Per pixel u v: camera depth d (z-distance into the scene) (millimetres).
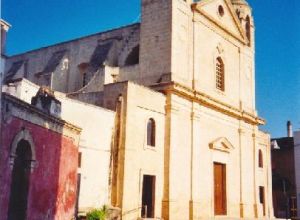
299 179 44875
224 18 33844
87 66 34062
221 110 31547
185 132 27391
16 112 13266
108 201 22203
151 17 28562
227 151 31938
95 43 34125
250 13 38406
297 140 45750
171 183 25281
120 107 23375
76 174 18719
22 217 13945
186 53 28594
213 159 30109
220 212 30484
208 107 30203
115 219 21422
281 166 47688
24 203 14055
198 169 28109
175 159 25969
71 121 20562
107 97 24078
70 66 35375
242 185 33188
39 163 14898
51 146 15938
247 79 36438
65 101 20250
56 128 16391
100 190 21797
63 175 17156
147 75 27844
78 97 25844
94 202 21344
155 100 25547
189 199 26844
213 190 29750
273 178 47344
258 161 37156
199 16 30406
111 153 22766
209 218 27766
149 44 28234
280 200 46469
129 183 22688
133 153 23234
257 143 36562
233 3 37938
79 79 34438
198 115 28641
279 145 48812
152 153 24844
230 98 33562
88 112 21625
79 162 20797
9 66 40594
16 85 18688
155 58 27719
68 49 36031
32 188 14359
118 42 32594
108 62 31453
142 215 24266
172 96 26391
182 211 26047
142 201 24578
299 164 45188
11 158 13148
